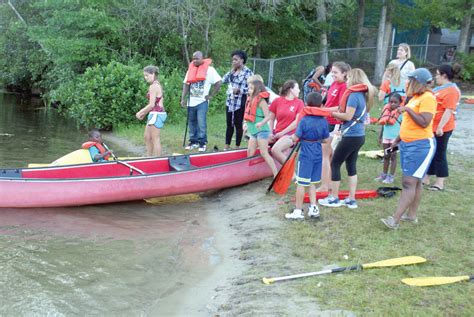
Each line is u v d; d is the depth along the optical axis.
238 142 9.66
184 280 5.11
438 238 5.72
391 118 7.50
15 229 6.30
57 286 4.91
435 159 7.34
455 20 21.88
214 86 9.86
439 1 20.41
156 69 8.56
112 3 15.90
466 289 4.56
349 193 6.67
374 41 24.36
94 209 7.18
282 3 18.55
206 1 16.72
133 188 7.21
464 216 6.41
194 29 16.67
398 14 21.67
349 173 6.56
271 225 6.25
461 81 22.03
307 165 6.14
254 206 7.08
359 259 5.21
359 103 6.15
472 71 21.19
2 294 4.70
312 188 6.26
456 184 7.83
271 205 7.00
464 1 20.20
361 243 5.58
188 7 15.98
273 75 16.78
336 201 6.68
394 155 7.67
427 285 4.61
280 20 19.17
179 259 5.60
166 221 6.82
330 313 4.17
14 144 11.13
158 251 5.81
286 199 7.18
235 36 18.61
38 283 4.95
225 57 17.39
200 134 10.09
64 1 15.05
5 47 19.67
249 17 18.91
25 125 13.74
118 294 4.80
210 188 7.67
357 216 6.36
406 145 5.70
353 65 20.28
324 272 4.89
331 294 4.50
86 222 6.66
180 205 7.53
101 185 7.08
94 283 5.01
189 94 9.98
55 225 6.50
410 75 5.59
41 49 17.53
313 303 4.36
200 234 6.36
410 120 5.64
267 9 18.42
